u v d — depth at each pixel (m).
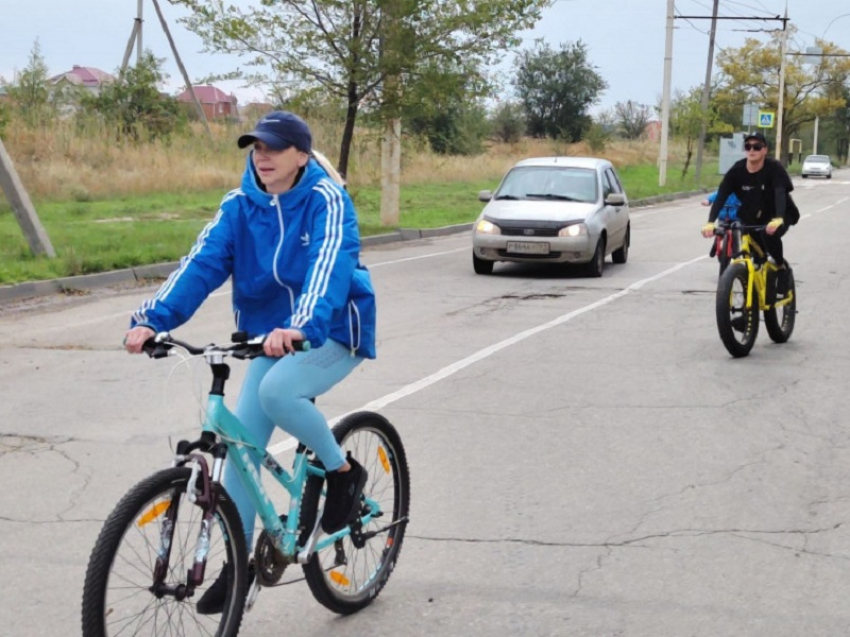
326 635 4.23
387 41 20.86
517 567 4.90
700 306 12.81
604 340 10.55
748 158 9.73
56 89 35.69
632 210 33.53
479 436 7.05
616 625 4.30
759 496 5.85
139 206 25.20
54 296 13.81
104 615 3.35
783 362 9.43
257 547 3.96
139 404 8.01
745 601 4.51
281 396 3.88
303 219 3.90
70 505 5.75
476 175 41.31
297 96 21.61
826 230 24.08
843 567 4.87
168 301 3.81
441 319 11.90
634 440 6.95
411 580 4.77
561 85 66.75
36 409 7.89
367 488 4.53
